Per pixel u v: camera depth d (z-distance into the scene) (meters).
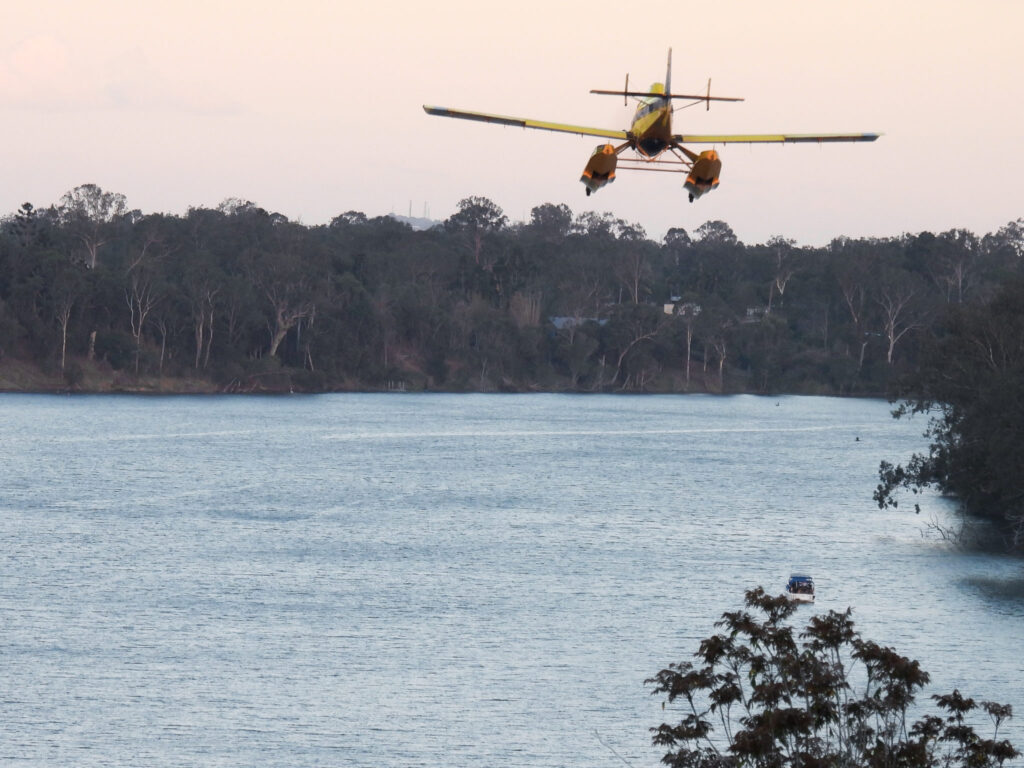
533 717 83.94
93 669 92.25
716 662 41.25
